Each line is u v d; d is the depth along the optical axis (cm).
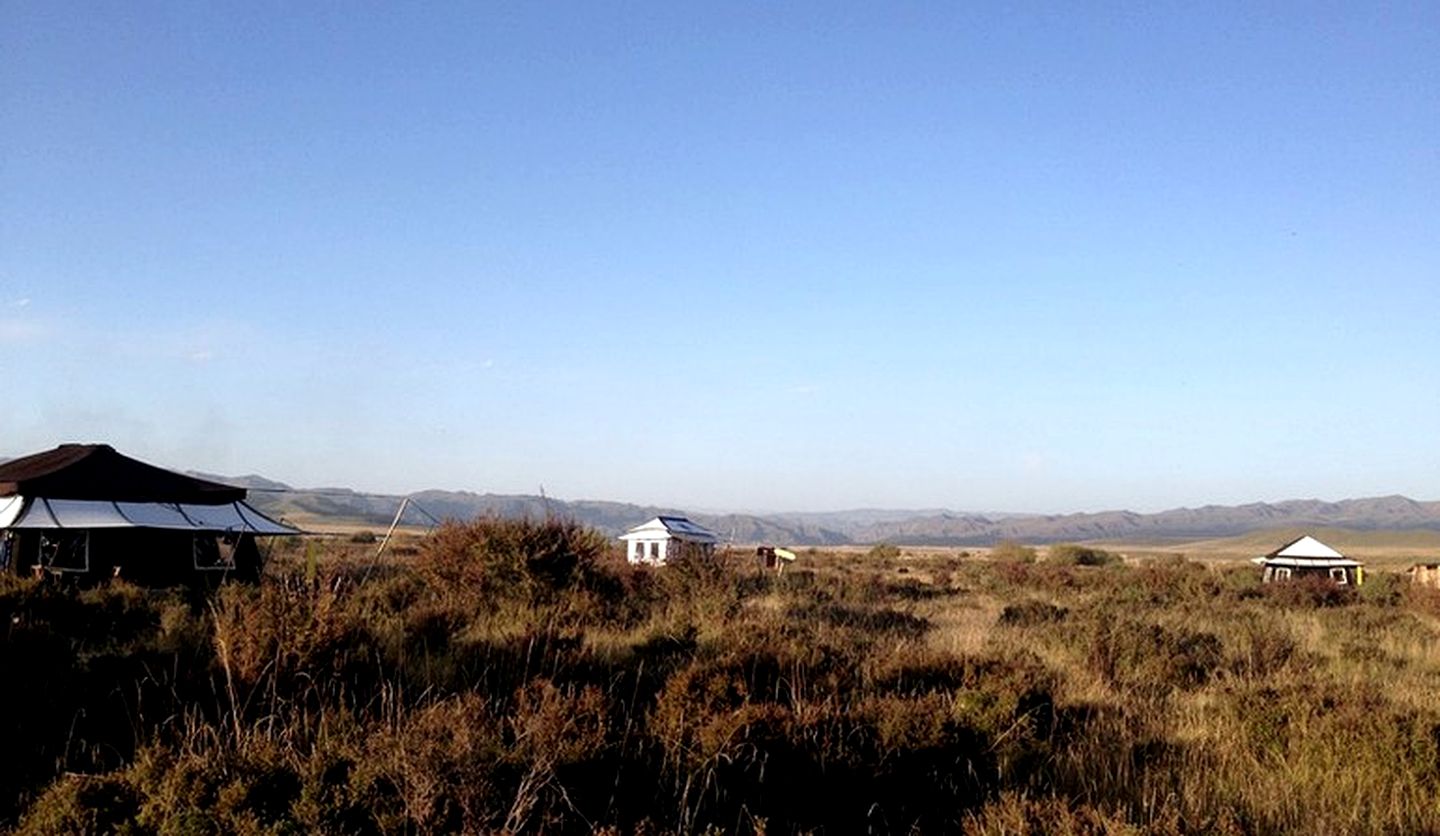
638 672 1099
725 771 746
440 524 2078
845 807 762
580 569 2038
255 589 1430
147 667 923
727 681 983
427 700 922
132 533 2692
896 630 1900
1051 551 8581
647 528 5384
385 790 621
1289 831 744
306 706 855
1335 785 855
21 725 778
